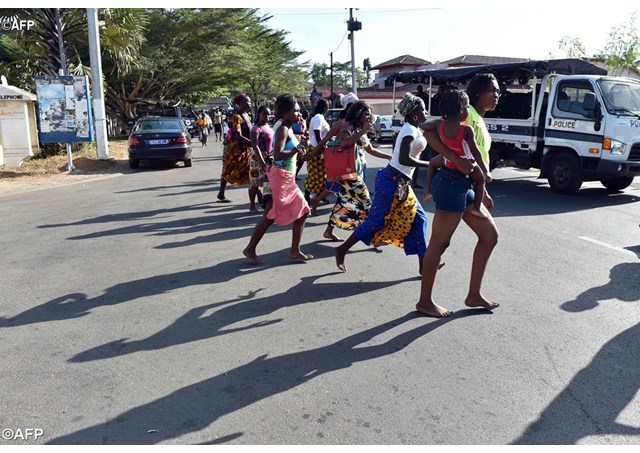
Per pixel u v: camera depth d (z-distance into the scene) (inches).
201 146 1043.9
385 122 980.6
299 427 117.3
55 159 660.1
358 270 223.3
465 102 155.1
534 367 142.6
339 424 118.4
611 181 440.1
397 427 117.3
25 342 158.2
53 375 139.0
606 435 114.9
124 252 252.7
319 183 324.5
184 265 232.1
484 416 121.3
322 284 206.5
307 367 142.7
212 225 308.5
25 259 242.2
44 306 186.1
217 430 116.3
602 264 230.7
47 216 339.3
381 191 200.1
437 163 169.5
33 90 975.0
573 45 1039.0
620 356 148.7
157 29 1353.3
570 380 136.3
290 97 215.6
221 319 174.1
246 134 354.0
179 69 1464.1
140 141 603.5
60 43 702.5
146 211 351.9
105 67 1109.7
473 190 171.3
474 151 156.9
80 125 583.2
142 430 116.3
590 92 398.0
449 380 136.1
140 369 141.9
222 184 377.7
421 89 581.3
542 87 431.2
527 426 117.8
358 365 143.9
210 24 1406.3
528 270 222.7
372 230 205.6
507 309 181.2
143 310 181.9
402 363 144.8
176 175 553.9
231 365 143.9
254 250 232.8
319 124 313.3
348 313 178.5
